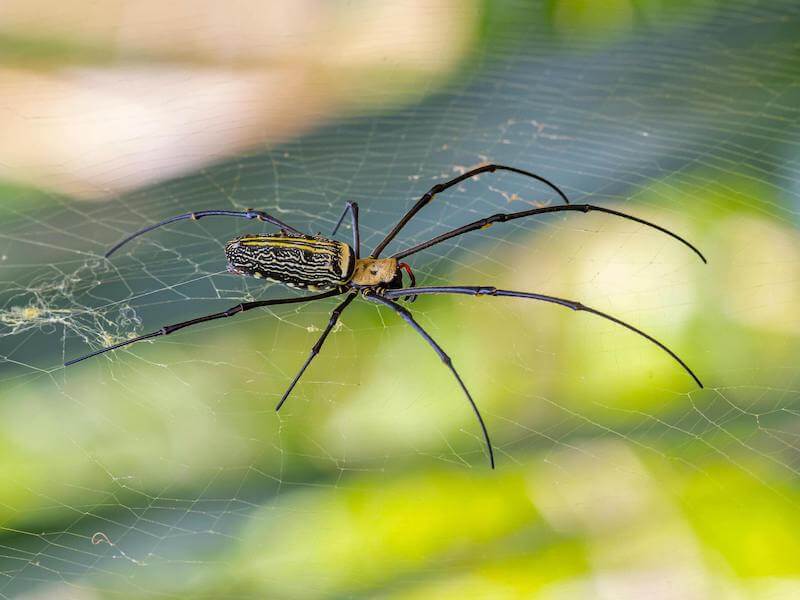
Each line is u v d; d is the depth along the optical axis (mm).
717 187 492
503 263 493
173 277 481
